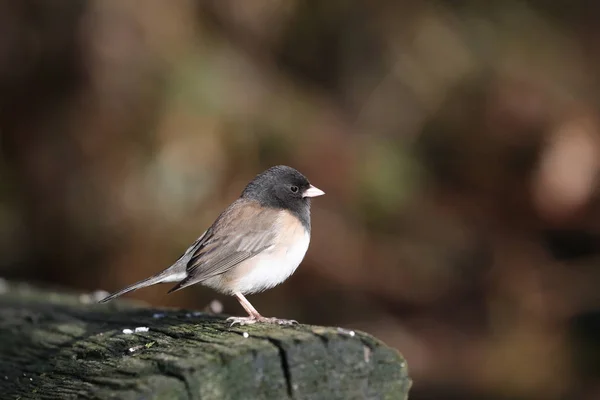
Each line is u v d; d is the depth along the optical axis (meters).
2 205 13.35
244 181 12.48
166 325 5.28
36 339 5.57
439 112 13.88
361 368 4.17
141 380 3.99
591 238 14.11
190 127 12.32
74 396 4.19
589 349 12.33
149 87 12.50
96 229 12.82
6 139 13.42
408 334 12.77
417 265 13.38
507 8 14.46
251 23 13.46
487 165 14.12
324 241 13.00
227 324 5.09
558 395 11.08
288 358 4.06
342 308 13.02
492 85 13.84
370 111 13.75
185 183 12.34
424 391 11.32
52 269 13.24
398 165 13.21
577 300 13.44
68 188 13.08
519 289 13.66
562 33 14.77
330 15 14.04
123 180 12.66
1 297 7.34
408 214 13.46
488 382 11.59
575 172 13.75
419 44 13.88
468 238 13.91
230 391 3.97
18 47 13.15
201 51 12.77
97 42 12.66
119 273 12.70
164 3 12.73
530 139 13.98
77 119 12.98
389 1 14.11
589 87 14.34
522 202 14.15
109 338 5.14
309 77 14.09
